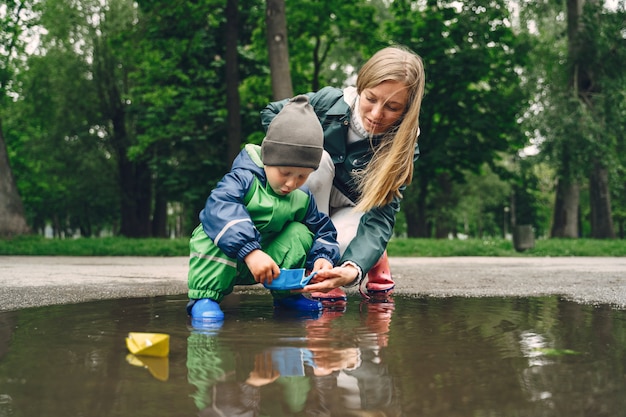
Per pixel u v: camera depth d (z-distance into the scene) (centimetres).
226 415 101
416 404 108
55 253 1125
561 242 1298
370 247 272
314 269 245
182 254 1127
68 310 247
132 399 111
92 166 2445
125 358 147
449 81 1770
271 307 260
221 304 271
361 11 1745
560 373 132
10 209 1388
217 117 1748
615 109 1662
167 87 1708
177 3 1456
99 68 2262
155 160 1870
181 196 2189
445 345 166
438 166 1877
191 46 1633
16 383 122
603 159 1681
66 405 107
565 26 1866
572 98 1636
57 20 2070
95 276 489
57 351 157
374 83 263
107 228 4525
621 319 221
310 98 305
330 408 105
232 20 1457
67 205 3222
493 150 1897
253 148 252
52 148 2375
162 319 221
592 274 520
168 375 129
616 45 1700
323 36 1905
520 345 166
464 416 100
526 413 102
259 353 154
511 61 1780
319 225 257
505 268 639
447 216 2531
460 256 1127
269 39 1123
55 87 2256
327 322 212
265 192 240
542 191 3641
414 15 1858
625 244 1241
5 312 241
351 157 300
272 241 246
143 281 428
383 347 163
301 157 229
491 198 2850
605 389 118
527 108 1772
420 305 270
